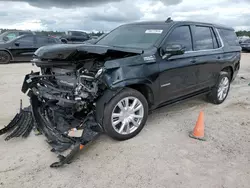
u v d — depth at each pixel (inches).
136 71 128.2
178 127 156.8
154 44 145.9
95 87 114.5
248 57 667.4
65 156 113.4
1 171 105.3
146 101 139.7
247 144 135.0
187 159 117.9
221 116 179.6
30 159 115.1
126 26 184.5
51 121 133.9
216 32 201.9
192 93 178.4
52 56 119.5
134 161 115.1
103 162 113.8
